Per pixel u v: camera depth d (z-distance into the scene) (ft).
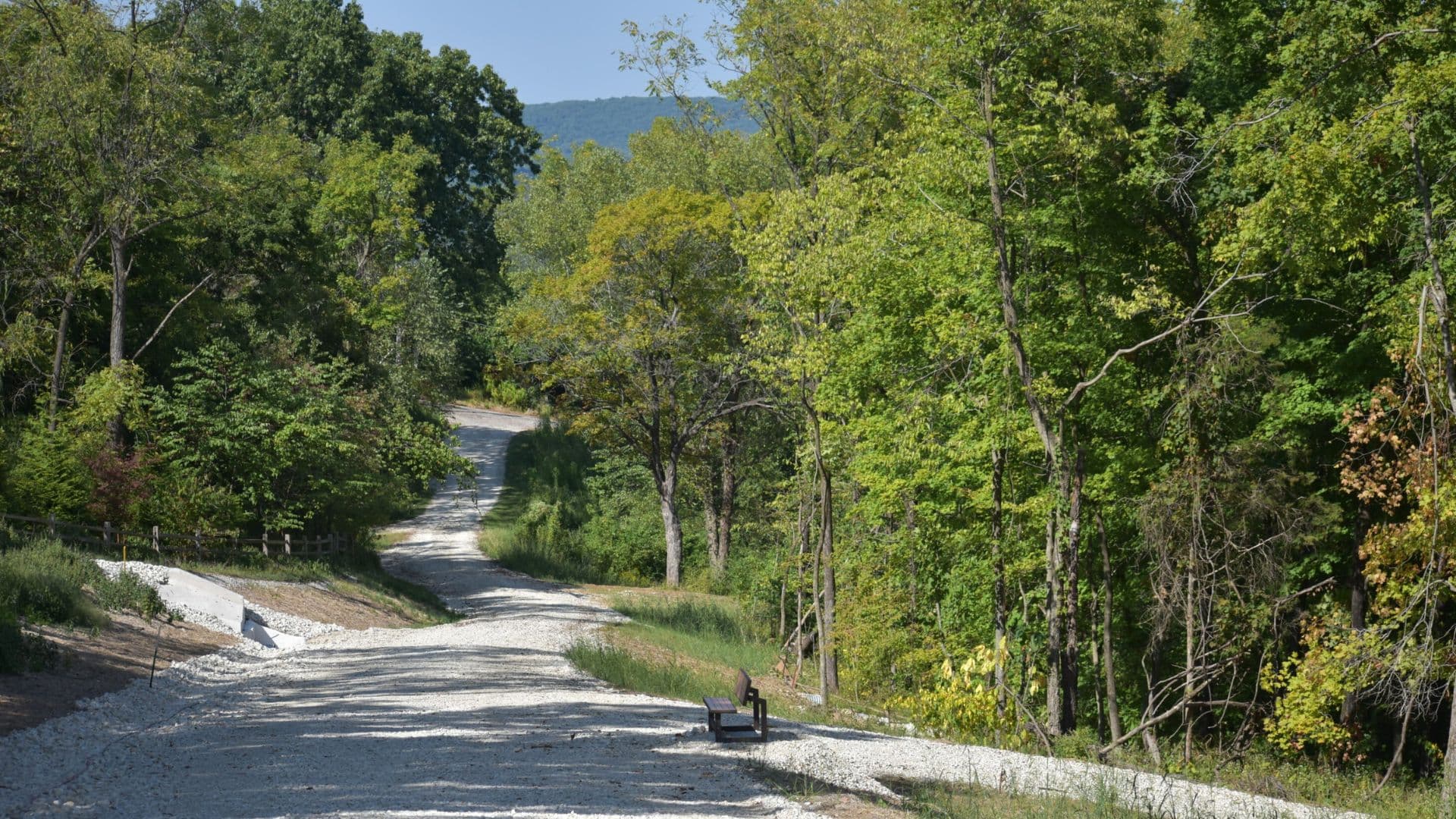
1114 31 122.21
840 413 145.18
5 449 160.04
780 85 172.14
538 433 446.60
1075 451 129.08
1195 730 134.72
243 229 262.26
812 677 168.14
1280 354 126.62
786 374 147.64
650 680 117.80
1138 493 129.80
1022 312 132.87
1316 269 111.65
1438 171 108.88
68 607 111.24
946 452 132.77
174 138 204.54
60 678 90.53
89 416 177.68
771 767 69.36
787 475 306.55
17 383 211.00
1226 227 121.19
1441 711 126.41
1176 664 127.03
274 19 442.91
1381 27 113.29
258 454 190.60
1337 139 101.30
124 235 199.93
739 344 273.13
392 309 372.99
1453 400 92.02
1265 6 127.13
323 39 461.78
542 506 337.31
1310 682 102.99
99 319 209.77
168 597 137.80
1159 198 130.82
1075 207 129.39
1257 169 113.39
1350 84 113.70
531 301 315.37
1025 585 145.89
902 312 137.90
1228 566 112.37
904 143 137.80
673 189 267.80
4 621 94.43
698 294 272.31
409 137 415.03
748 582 238.89
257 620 145.07
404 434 240.53
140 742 72.74
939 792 68.33
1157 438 128.47
